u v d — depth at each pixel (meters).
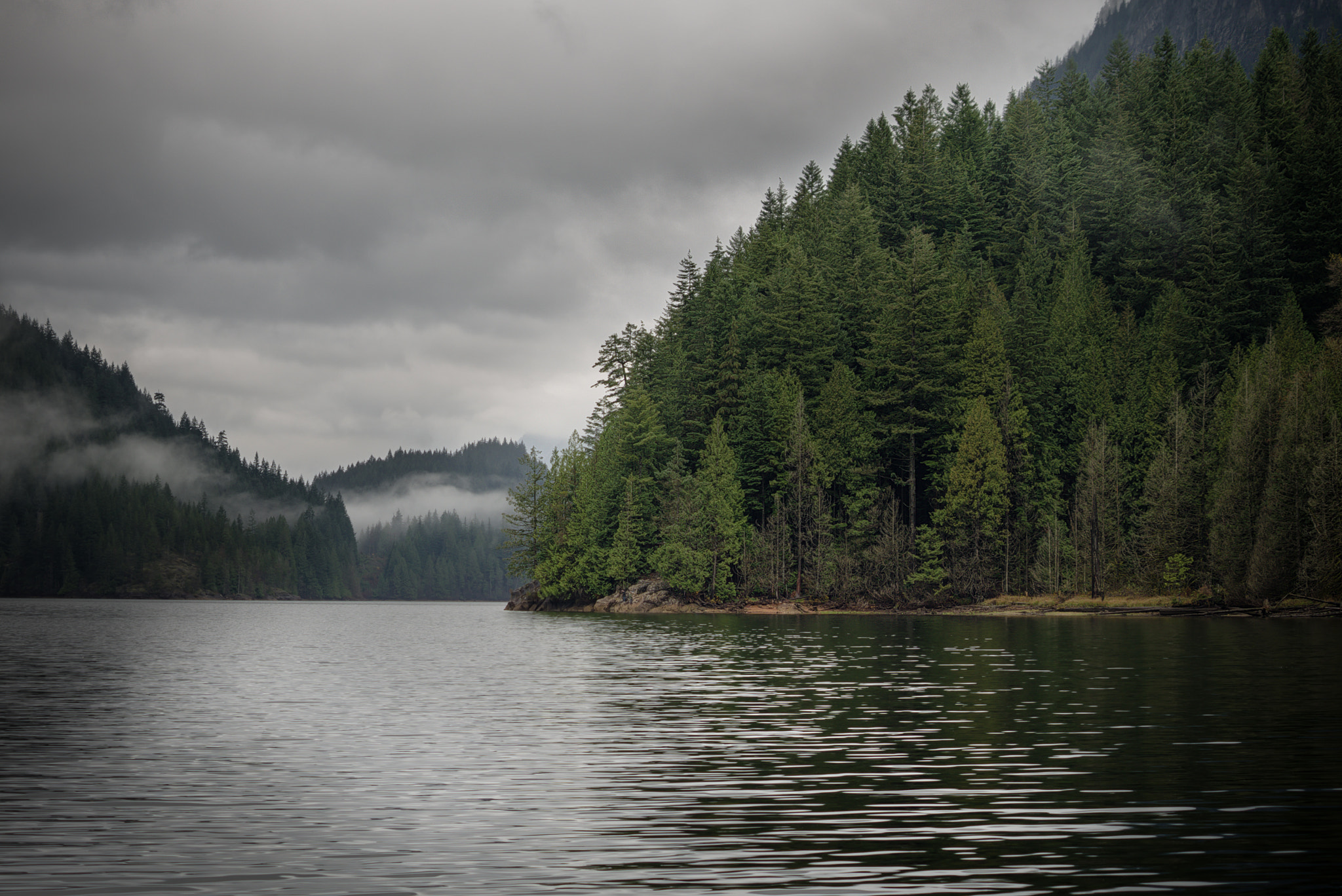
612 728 27.00
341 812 17.55
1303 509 85.44
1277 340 109.94
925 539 109.12
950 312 122.00
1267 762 21.50
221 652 60.66
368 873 13.89
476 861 14.45
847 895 12.77
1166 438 106.69
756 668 44.59
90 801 18.55
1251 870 13.81
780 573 112.81
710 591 114.56
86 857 14.76
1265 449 90.75
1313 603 84.19
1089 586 103.50
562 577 128.50
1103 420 113.88
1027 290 124.06
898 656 50.31
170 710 31.88
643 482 122.38
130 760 22.75
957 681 38.06
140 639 76.56
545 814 17.28
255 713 31.08
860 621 93.44
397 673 44.75
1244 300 122.81
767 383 121.31
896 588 109.38
